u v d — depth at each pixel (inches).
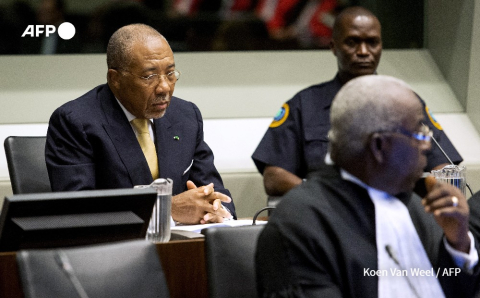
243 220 309.6
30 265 168.7
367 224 180.5
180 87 510.0
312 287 171.9
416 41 566.6
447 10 546.0
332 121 184.5
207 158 348.2
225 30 534.0
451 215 179.0
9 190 444.1
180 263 229.5
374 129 177.5
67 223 209.0
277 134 412.5
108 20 514.6
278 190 402.0
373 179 181.6
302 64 536.7
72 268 174.4
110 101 322.3
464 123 529.7
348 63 403.9
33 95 487.2
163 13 524.1
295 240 175.2
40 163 346.9
